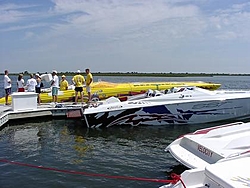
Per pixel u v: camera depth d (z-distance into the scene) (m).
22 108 13.02
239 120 12.05
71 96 15.66
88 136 10.17
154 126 11.48
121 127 11.38
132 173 6.63
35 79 15.54
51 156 7.94
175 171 6.71
